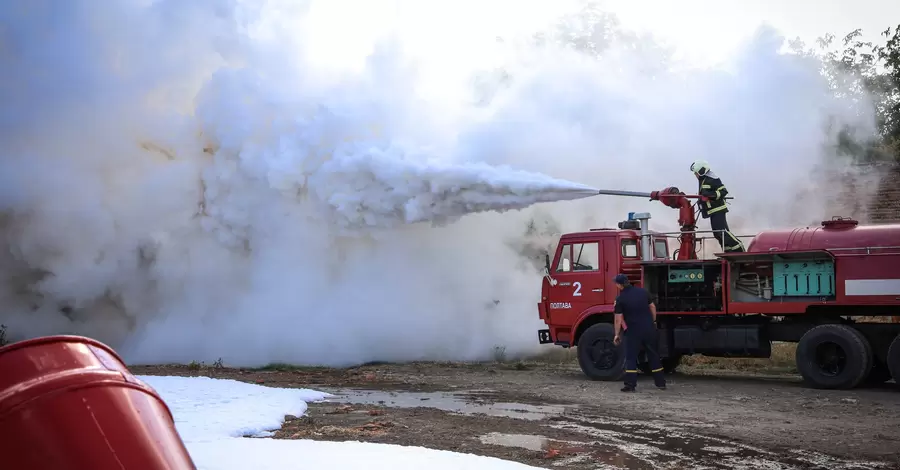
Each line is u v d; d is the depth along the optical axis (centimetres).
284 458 618
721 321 1363
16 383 297
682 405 1065
